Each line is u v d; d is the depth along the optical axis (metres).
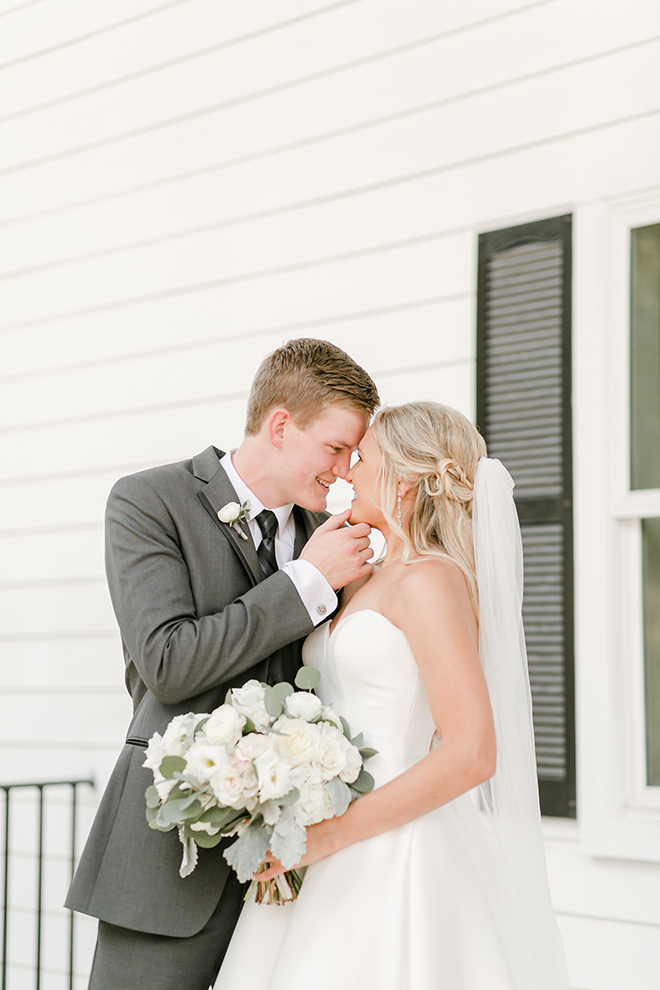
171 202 3.43
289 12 3.22
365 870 1.60
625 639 2.52
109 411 3.49
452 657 1.55
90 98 3.63
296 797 1.49
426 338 2.88
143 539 1.78
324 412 1.88
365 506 1.88
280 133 3.21
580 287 2.63
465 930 1.59
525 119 2.77
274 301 3.18
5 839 3.00
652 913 2.37
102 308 3.55
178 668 1.66
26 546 3.59
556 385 2.64
